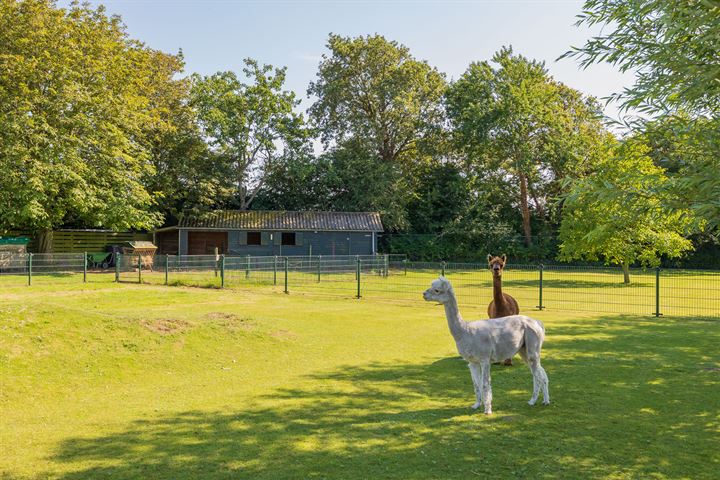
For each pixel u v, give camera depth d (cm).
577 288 2564
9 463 528
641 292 2377
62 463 529
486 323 727
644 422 659
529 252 4603
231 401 751
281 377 893
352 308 1752
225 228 3756
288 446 576
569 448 573
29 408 706
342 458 543
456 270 3584
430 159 5134
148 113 3412
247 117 4062
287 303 1856
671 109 620
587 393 789
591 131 4825
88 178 2911
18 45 2694
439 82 5072
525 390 814
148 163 3406
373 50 4781
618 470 516
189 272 2672
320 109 4922
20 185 2592
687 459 544
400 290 2345
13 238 3023
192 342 1013
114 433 617
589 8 664
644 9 588
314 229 3894
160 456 548
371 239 4069
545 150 4316
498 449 570
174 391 800
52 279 2406
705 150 575
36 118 2664
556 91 4688
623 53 622
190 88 4050
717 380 862
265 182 4544
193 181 3738
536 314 1694
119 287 2194
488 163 4762
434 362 1009
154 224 3625
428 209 4997
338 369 953
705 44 570
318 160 4519
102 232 3688
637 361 1003
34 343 862
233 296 2028
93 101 2856
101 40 3052
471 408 720
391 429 632
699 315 1681
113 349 916
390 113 4934
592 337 1264
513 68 4500
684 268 4234
